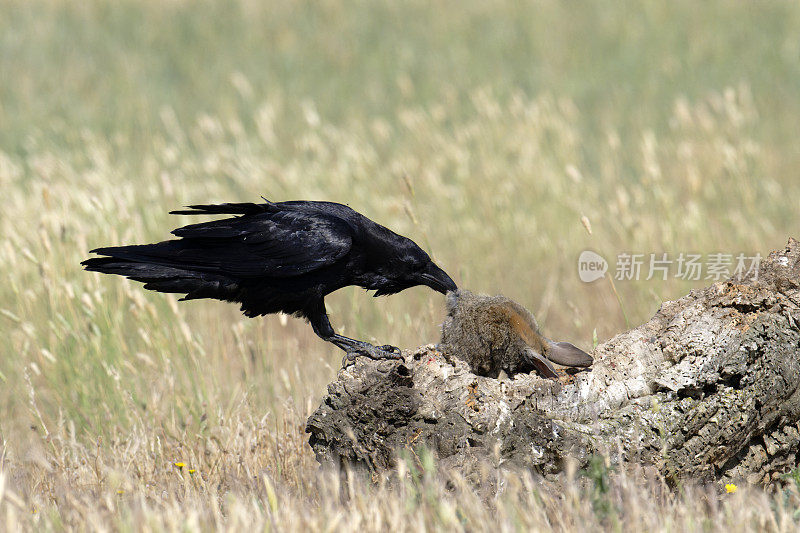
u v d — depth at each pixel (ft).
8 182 58.29
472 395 22.62
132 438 31.89
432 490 20.49
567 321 43.73
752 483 23.39
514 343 24.61
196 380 37.17
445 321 25.88
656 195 49.29
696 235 47.37
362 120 82.33
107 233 43.62
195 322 43.73
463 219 54.39
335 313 43.45
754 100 80.84
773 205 55.11
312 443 24.32
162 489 27.09
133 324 43.19
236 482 26.45
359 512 20.01
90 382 36.47
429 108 84.43
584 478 22.04
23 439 35.47
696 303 24.72
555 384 23.02
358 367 23.65
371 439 23.13
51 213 43.60
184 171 66.39
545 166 59.67
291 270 27.86
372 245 29.01
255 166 58.08
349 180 60.18
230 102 87.92
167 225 52.03
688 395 22.85
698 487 22.53
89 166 69.77
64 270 41.73
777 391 23.18
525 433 22.31
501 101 84.74
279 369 38.50
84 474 27.89
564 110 73.56
